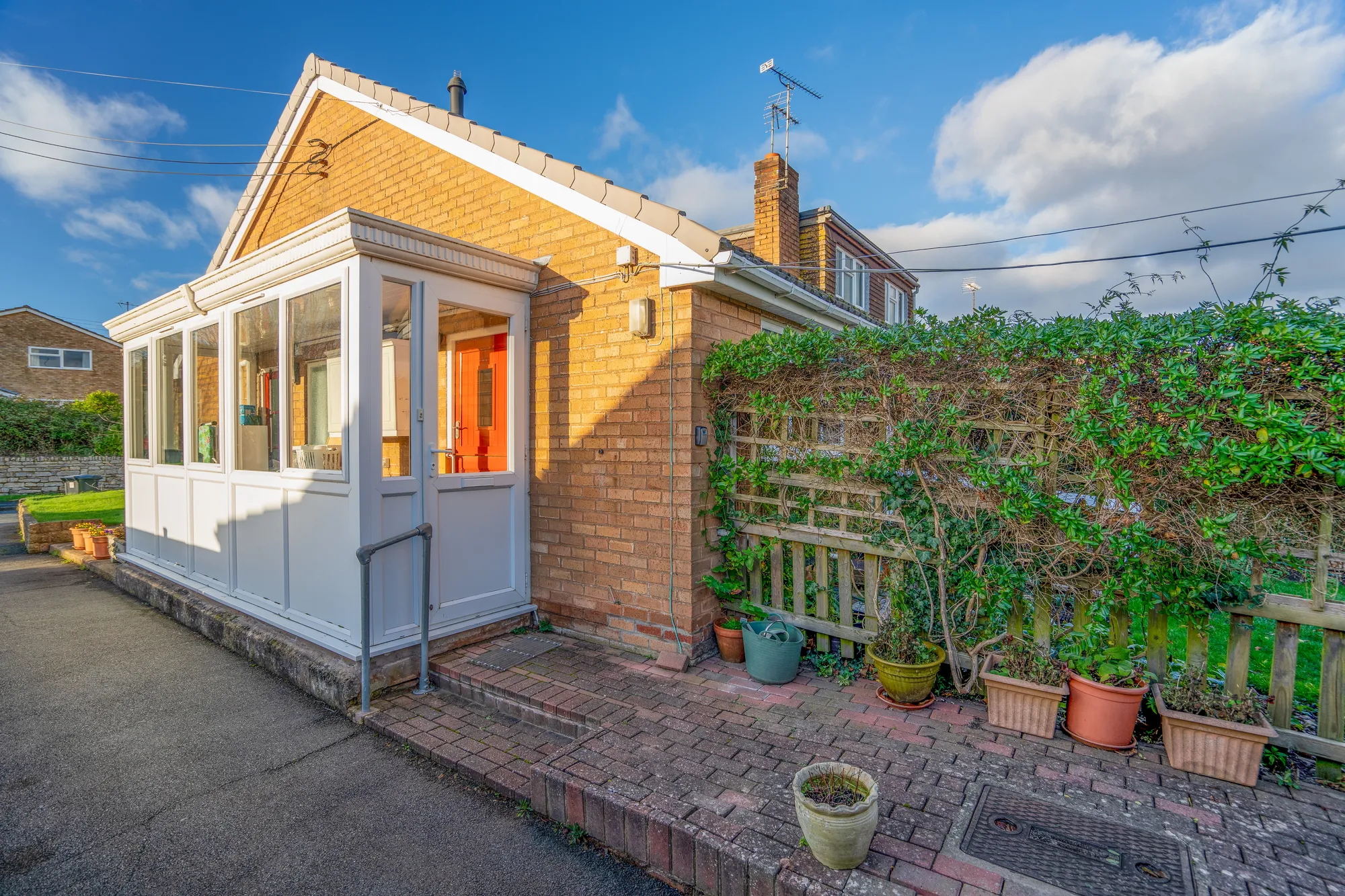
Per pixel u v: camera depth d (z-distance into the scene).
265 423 5.10
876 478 3.94
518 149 5.20
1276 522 2.87
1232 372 2.77
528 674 4.14
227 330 5.43
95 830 2.81
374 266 4.12
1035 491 3.38
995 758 3.07
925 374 3.71
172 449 6.61
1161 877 2.22
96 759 3.45
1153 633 3.36
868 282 14.14
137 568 7.05
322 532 4.43
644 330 4.41
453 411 5.55
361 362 4.06
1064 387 3.34
